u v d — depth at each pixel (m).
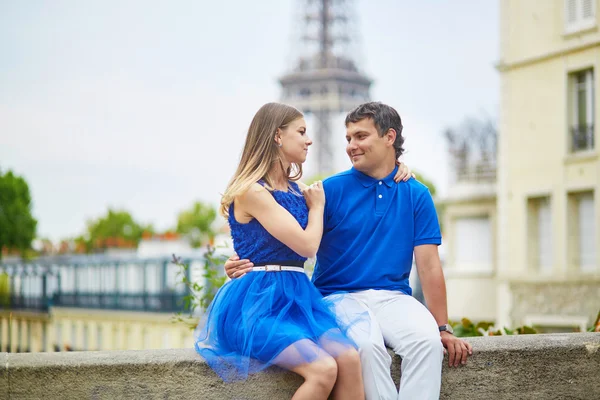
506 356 4.28
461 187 33.41
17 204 64.94
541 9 25.34
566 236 24.67
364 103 4.55
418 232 4.43
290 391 3.90
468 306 32.56
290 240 3.99
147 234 50.34
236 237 4.18
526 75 25.89
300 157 4.25
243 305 3.96
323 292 4.46
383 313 4.19
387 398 3.92
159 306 37.12
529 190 25.84
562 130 24.81
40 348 48.16
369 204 4.47
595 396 4.43
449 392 4.20
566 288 24.56
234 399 3.86
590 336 4.53
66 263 46.62
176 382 3.83
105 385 3.76
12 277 51.94
